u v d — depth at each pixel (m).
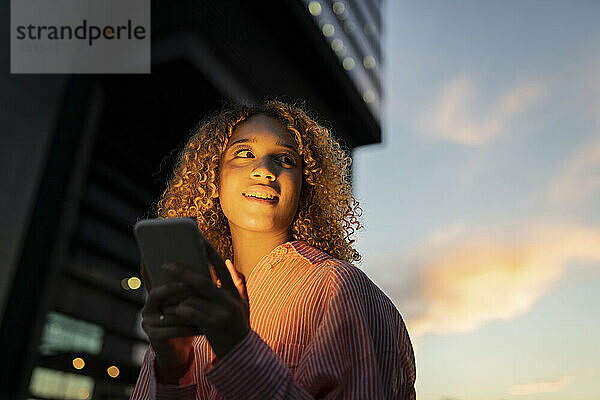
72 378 18.55
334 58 29.59
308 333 0.80
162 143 22.30
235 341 0.60
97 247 20.52
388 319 0.82
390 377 0.77
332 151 1.22
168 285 0.60
